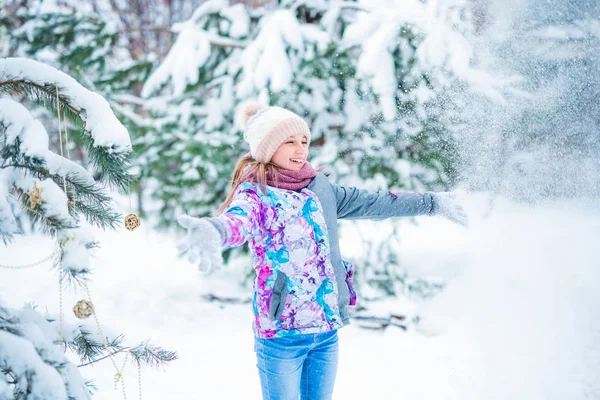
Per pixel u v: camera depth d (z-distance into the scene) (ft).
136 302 16.19
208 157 15.83
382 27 14.44
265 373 6.16
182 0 31.73
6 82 6.03
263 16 17.25
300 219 6.16
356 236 20.92
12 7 18.44
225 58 17.42
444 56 13.80
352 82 15.70
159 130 16.55
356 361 11.49
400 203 7.19
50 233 5.48
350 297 6.65
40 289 16.76
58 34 16.98
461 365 10.23
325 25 16.34
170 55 16.89
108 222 6.45
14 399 4.98
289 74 15.07
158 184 16.65
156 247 24.67
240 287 17.38
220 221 5.16
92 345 6.67
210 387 10.22
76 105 6.15
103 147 6.02
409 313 13.29
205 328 14.14
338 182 15.46
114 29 17.57
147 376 10.57
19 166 5.68
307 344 6.08
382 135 15.55
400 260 18.69
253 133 6.45
